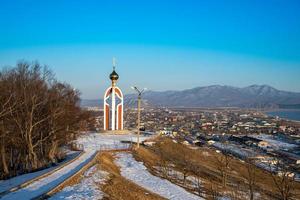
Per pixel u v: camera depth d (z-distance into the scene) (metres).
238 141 169.25
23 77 55.47
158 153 74.56
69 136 69.19
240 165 83.00
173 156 76.62
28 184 34.47
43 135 59.12
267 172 76.75
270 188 61.56
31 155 52.81
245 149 136.88
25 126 53.16
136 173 52.22
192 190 47.97
